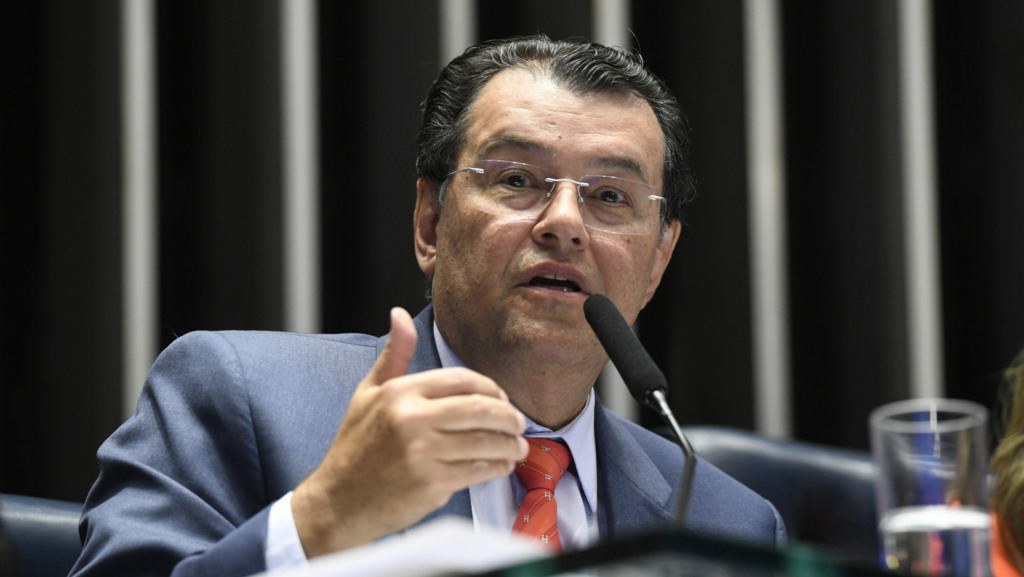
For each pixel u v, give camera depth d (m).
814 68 10.70
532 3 9.65
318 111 9.07
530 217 4.30
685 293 10.15
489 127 4.46
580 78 4.54
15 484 8.11
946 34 10.83
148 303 8.58
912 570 2.85
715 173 10.20
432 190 4.79
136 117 8.63
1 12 8.20
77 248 8.31
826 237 10.63
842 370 10.56
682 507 2.97
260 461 4.04
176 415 4.12
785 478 5.95
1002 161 10.72
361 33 9.25
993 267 10.70
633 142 4.51
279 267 8.81
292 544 3.17
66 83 8.38
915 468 2.90
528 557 1.79
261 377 4.21
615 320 3.65
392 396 3.10
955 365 10.68
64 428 8.23
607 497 4.54
